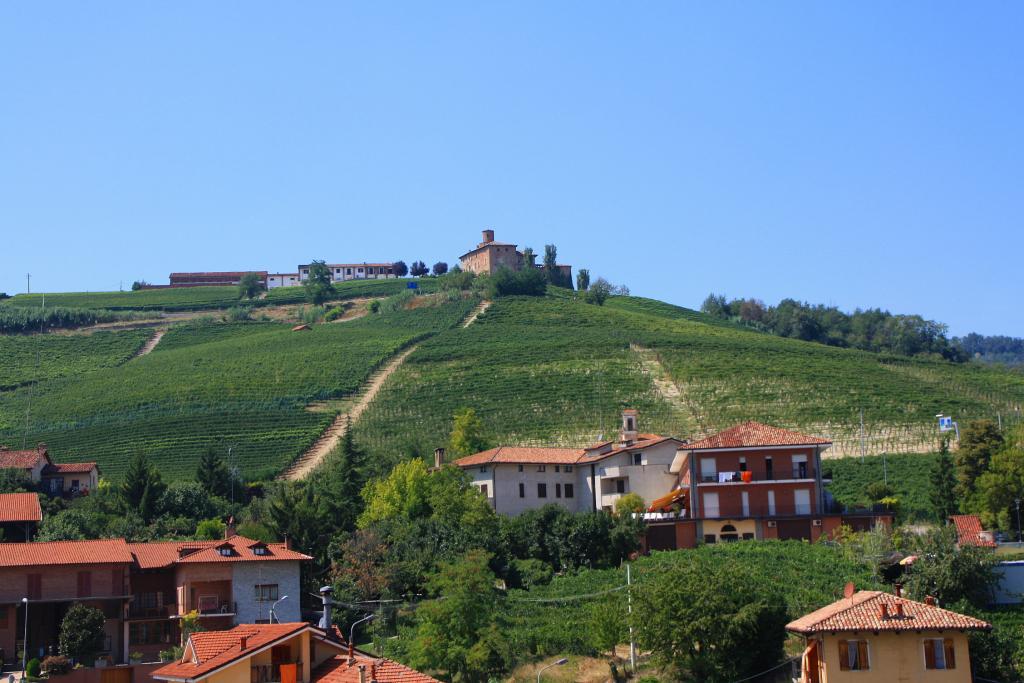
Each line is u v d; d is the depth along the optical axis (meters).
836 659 74.94
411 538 123.50
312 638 68.19
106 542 106.75
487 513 132.88
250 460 198.00
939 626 74.88
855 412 199.50
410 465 140.88
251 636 68.62
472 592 100.56
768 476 128.25
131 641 102.81
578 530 122.44
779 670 88.06
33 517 131.12
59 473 167.75
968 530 127.81
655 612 90.81
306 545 126.75
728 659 88.25
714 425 197.25
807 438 129.50
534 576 117.38
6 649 97.44
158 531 143.50
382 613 110.69
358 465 160.75
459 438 176.62
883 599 78.00
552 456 148.25
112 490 165.00
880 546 107.38
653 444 140.75
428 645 96.31
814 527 125.44
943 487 139.75
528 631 100.56
